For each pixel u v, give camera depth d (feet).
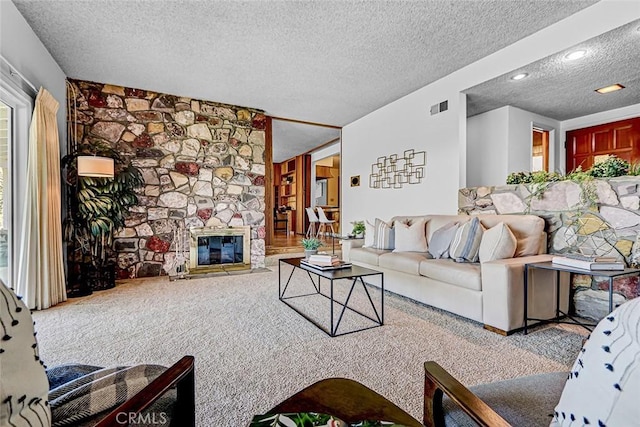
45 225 9.64
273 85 13.84
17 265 9.50
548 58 9.70
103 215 11.74
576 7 8.59
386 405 2.97
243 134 16.58
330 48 10.69
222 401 5.01
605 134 14.89
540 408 2.95
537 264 7.57
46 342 7.20
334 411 2.86
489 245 8.66
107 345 7.06
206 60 11.54
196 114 15.51
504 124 14.39
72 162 11.79
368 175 17.76
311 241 10.21
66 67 12.09
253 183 16.83
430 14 8.86
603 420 1.98
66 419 2.43
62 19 9.08
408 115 14.89
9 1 8.24
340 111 17.30
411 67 12.11
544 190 9.56
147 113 14.51
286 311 9.45
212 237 15.89
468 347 6.91
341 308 9.69
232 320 8.68
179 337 7.50
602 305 8.30
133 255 14.24
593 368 2.22
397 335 7.61
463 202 12.21
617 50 9.22
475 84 11.73
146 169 14.48
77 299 10.76
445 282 9.09
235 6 8.53
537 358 6.38
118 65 11.94
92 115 13.55
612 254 8.04
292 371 5.94
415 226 11.90
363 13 8.80
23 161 9.52
